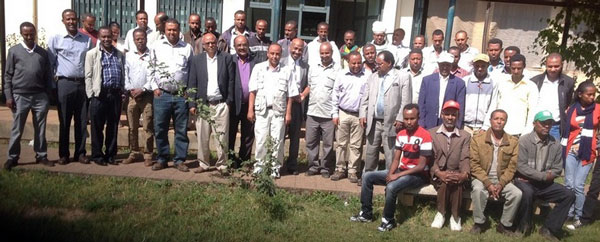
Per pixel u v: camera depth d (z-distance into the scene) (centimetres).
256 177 504
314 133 580
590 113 486
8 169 537
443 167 471
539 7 790
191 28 655
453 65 554
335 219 479
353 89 557
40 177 524
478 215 462
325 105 570
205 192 512
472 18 810
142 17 671
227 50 625
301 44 559
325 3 825
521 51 806
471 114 520
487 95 517
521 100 508
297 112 577
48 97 553
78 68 552
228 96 552
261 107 545
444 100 517
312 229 449
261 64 549
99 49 548
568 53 698
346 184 555
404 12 808
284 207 482
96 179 529
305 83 588
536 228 482
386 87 527
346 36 686
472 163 466
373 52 559
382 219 464
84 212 453
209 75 547
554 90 507
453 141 468
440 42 631
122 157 623
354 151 566
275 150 541
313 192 527
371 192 471
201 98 544
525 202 456
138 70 568
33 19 806
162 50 549
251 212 470
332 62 575
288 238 429
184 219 448
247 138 582
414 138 468
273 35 762
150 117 575
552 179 455
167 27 548
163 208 468
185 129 567
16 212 437
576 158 495
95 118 559
